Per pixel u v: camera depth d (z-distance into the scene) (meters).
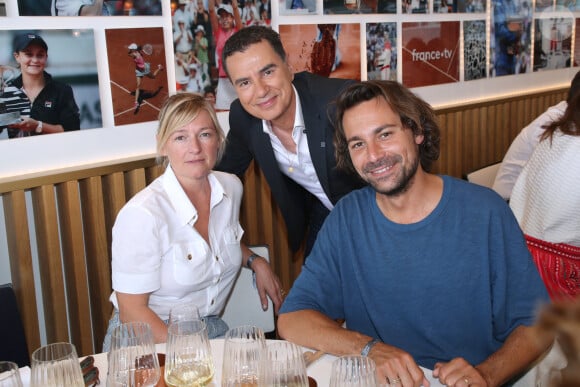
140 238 1.90
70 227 2.62
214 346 1.55
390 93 1.63
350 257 1.71
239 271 2.29
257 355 1.22
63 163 2.62
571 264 2.06
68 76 2.58
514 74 5.02
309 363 1.47
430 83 4.29
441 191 1.65
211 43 3.04
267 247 2.34
